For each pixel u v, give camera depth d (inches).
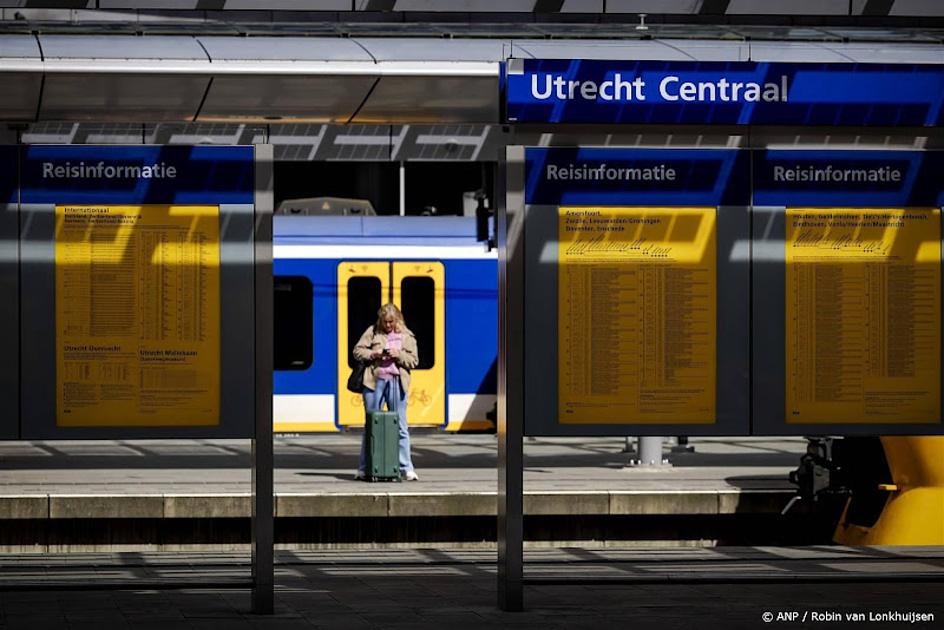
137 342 430.3
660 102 436.1
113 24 721.0
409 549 621.6
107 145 428.8
